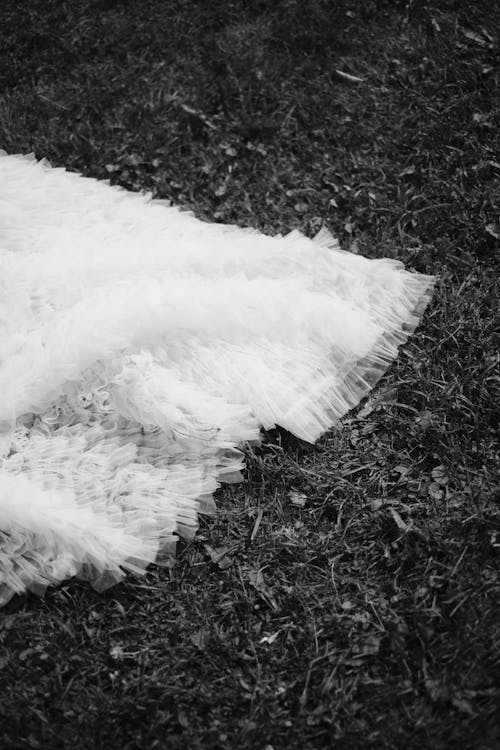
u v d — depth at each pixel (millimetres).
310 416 2715
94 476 2533
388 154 3465
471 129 3430
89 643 2477
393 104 3568
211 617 2510
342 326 2762
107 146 3621
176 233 3020
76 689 2395
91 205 3072
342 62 3725
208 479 2641
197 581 2580
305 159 3520
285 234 3350
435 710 2287
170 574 2570
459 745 2219
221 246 2916
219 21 3912
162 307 2615
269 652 2439
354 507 2682
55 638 2471
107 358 2574
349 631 2447
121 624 2502
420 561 2543
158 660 2443
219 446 2623
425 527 2586
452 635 2381
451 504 2627
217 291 2686
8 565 2447
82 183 3164
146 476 2572
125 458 2588
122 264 2801
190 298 2643
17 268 2758
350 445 2812
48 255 2824
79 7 3977
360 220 3338
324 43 3791
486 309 3033
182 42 3863
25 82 3852
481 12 3691
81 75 3826
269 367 2727
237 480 2670
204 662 2432
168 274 2805
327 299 2812
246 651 2453
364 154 3490
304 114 3615
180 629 2488
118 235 2961
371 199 3359
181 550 2623
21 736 2311
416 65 3658
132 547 2465
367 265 2963
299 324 2752
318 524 2666
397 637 2387
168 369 2658
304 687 2373
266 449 2809
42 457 2543
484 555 2514
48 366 2533
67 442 2572
